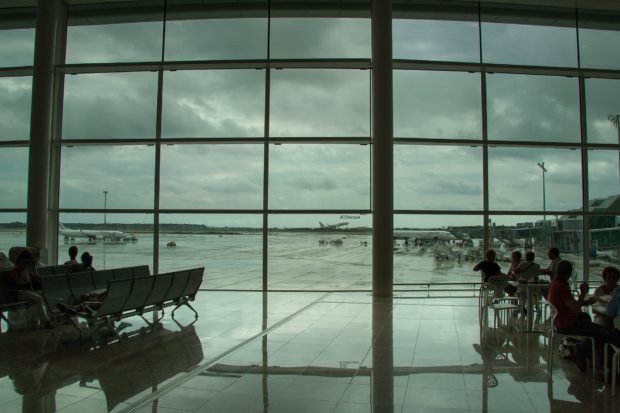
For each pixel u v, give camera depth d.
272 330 7.37
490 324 7.92
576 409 4.04
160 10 13.04
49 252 12.71
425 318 8.44
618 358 4.85
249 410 3.98
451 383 4.76
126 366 5.38
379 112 11.72
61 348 6.27
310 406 4.08
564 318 5.09
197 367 5.32
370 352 6.00
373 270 11.57
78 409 4.02
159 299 7.94
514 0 12.57
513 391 4.52
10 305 7.54
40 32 12.23
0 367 5.36
